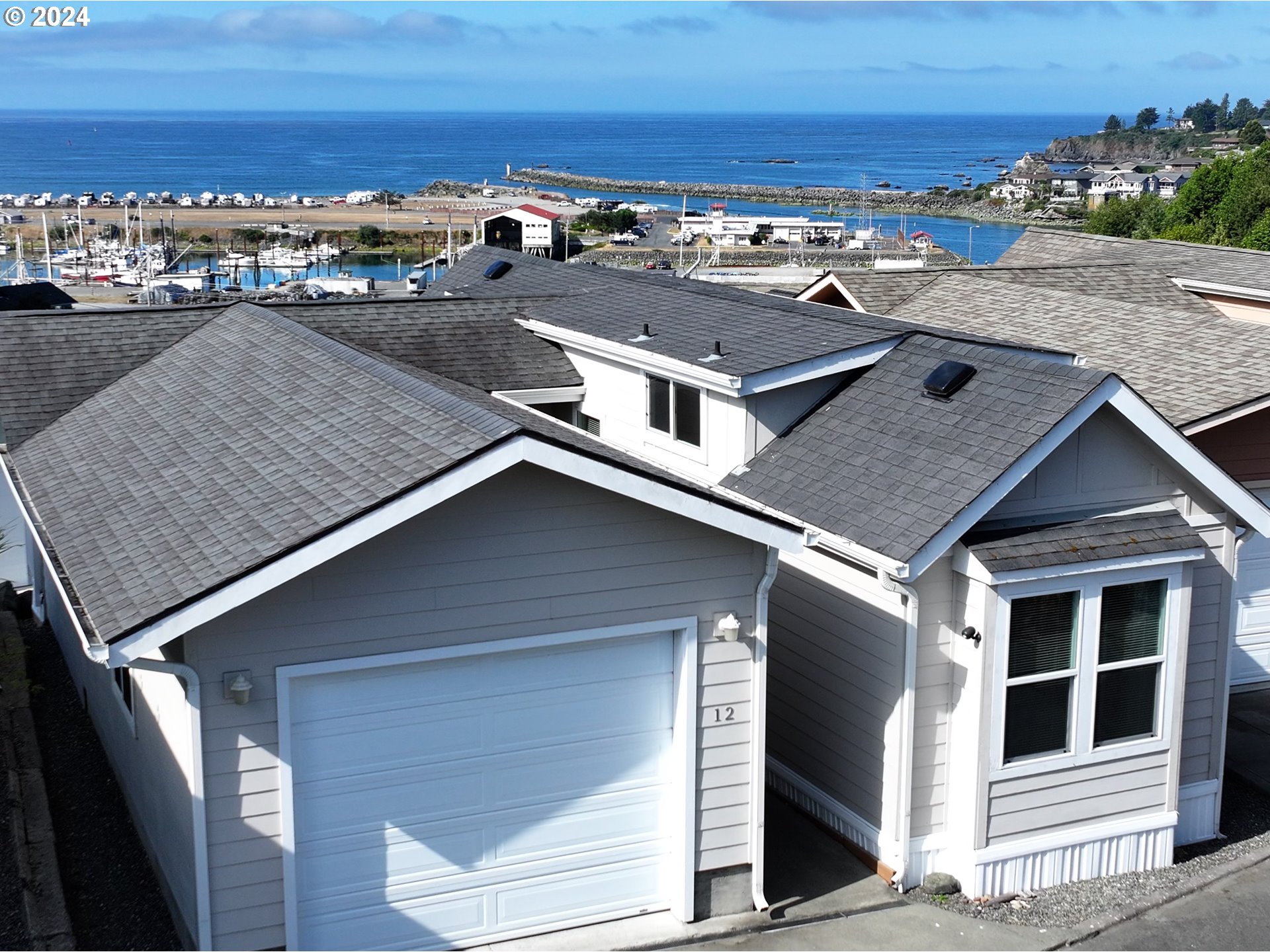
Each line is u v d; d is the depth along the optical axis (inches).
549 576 386.0
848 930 414.0
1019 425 440.8
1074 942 410.9
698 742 410.6
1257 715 609.6
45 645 677.9
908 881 444.8
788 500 482.0
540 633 387.5
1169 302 896.9
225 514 381.7
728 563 407.2
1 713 564.7
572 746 402.0
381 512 344.2
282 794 360.5
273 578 334.6
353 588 362.9
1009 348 573.3
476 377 643.5
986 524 438.9
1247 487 606.2
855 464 479.8
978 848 438.9
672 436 580.1
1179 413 587.2
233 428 472.1
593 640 395.9
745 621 412.2
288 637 356.8
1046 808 449.1
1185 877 465.7
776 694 513.7
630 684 407.2
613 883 413.1
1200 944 410.9
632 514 392.8
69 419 581.9
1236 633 640.4
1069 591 440.5
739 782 418.0
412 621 371.6
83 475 486.0
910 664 432.5
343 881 378.9
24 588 772.0
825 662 478.3
